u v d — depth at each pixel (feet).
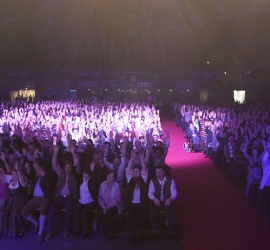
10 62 160.86
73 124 53.98
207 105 100.17
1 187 25.64
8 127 53.31
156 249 22.80
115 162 29.37
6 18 99.45
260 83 150.00
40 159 30.22
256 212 29.30
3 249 23.18
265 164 28.63
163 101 159.74
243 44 136.26
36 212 26.84
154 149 34.45
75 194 25.29
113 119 60.59
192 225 26.71
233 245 23.13
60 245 23.65
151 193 24.68
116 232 25.48
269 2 89.51
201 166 47.39
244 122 55.72
